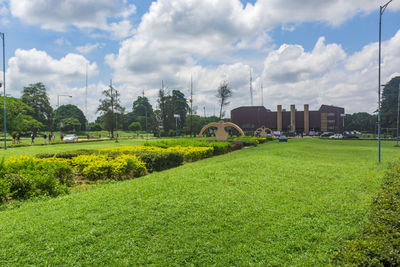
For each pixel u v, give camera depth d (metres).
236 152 18.91
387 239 2.73
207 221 4.31
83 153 11.35
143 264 3.16
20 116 42.69
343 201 5.53
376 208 3.87
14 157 8.99
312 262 3.23
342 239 3.76
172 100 68.50
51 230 3.77
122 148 14.64
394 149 20.45
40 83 67.56
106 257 3.22
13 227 3.88
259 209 4.94
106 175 8.47
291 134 62.41
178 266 3.14
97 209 4.59
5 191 5.57
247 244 3.69
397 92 53.28
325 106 71.25
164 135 62.38
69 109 89.69
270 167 9.26
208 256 3.37
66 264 3.06
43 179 6.34
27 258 3.12
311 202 5.46
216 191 5.93
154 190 5.77
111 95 55.12
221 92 53.91
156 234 3.82
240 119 75.25
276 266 3.21
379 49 12.52
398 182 5.25
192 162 13.14
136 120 89.31
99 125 89.25
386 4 12.04
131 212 4.45
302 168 9.44
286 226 4.25
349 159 13.31
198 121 65.88
